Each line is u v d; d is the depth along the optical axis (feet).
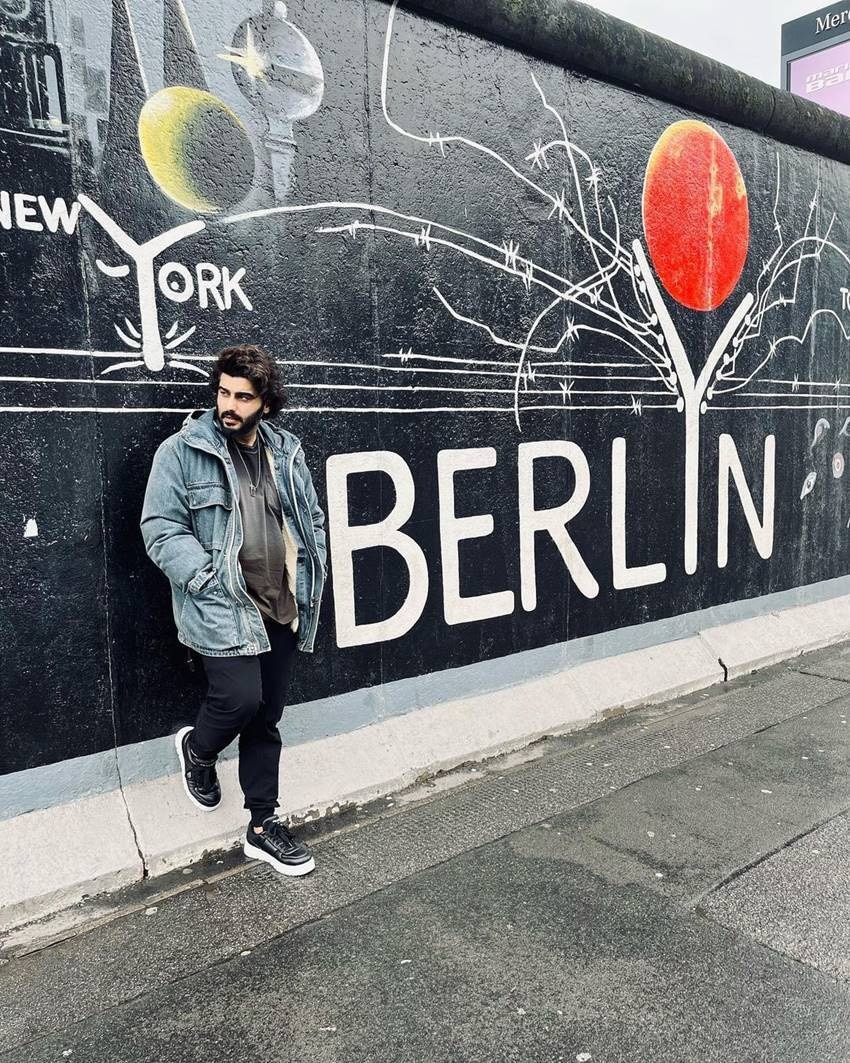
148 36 9.69
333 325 11.59
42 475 9.37
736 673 17.53
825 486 20.83
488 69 13.09
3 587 9.24
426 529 12.92
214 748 9.43
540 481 14.46
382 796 11.89
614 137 15.08
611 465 15.66
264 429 9.54
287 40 10.82
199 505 8.82
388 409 12.30
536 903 9.02
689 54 15.78
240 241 10.62
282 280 11.05
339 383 11.73
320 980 7.80
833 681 17.15
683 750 13.48
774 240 18.62
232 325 10.65
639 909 8.87
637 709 15.58
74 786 9.83
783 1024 7.08
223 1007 7.47
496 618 14.02
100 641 9.92
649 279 16.02
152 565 10.20
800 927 8.51
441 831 10.80
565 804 11.53
